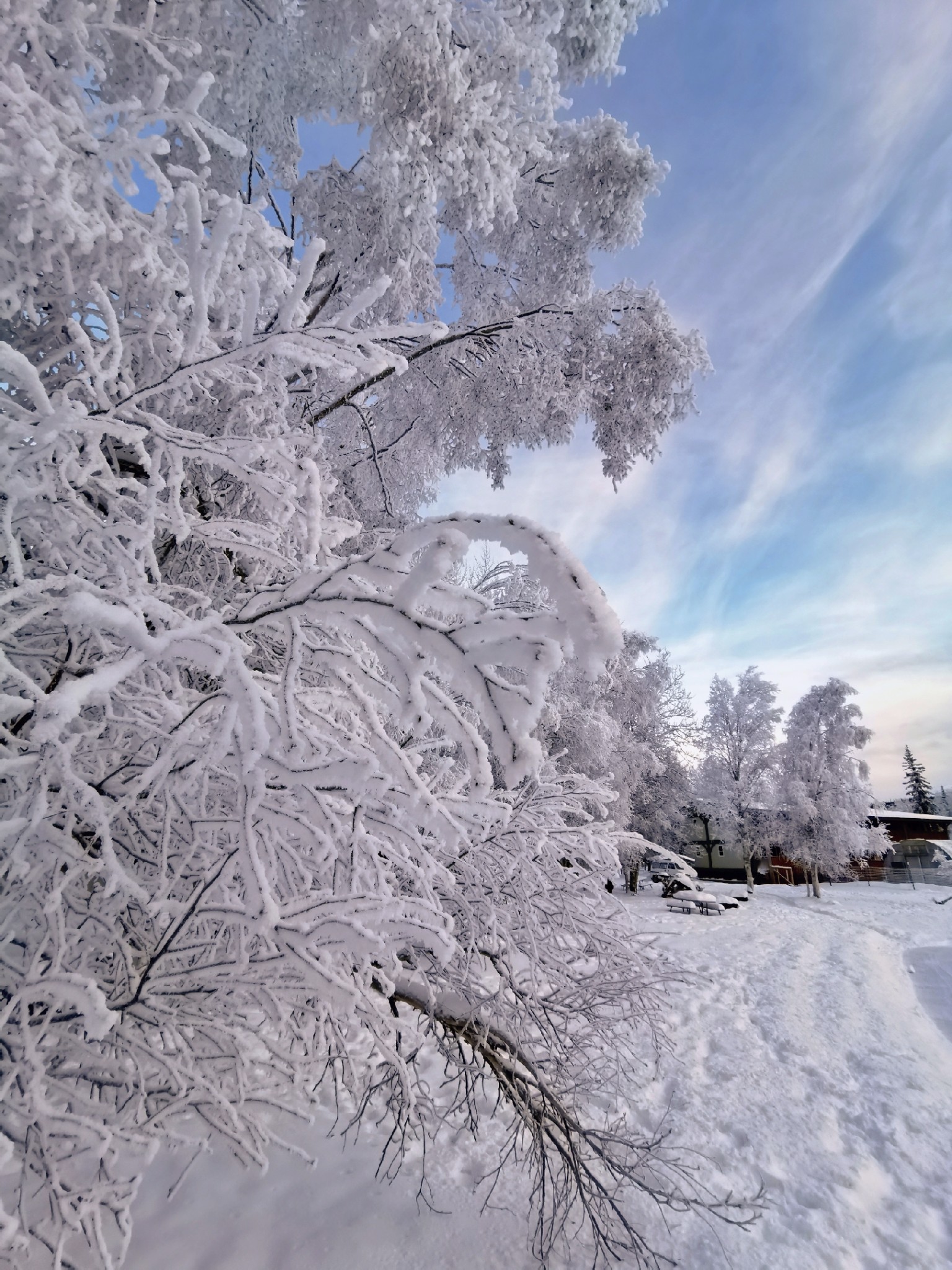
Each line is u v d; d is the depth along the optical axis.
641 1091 5.67
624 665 20.09
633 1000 4.00
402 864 2.15
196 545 3.56
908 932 17.70
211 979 2.39
